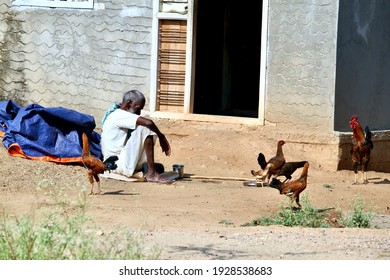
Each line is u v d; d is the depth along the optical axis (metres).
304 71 16.92
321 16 16.77
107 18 18.14
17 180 13.66
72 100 18.44
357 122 15.04
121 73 18.14
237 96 21.62
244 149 16.83
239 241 9.91
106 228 10.48
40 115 15.29
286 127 17.12
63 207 10.95
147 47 17.97
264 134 17.22
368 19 17.20
